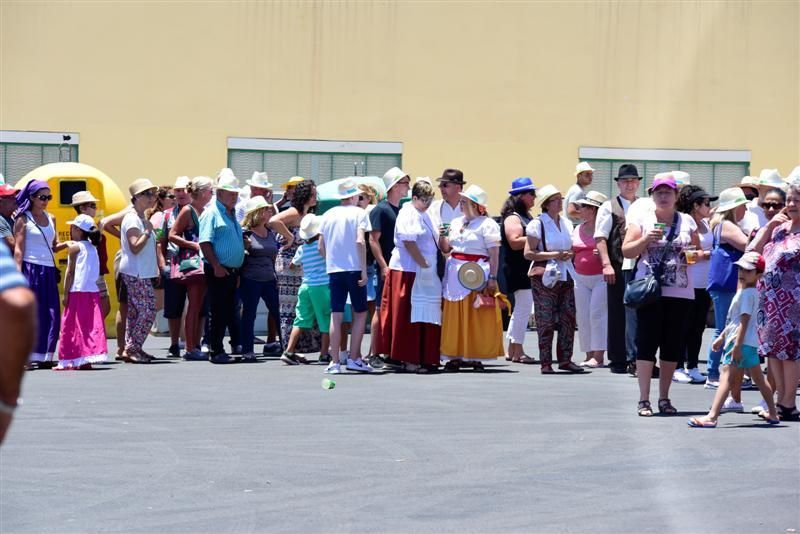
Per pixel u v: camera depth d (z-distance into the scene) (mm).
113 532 7746
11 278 4508
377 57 28781
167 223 19344
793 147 30469
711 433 11602
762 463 10062
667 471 9711
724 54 30156
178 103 27953
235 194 17953
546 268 16766
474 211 17109
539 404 13547
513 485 9164
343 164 28719
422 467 9836
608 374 16844
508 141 29312
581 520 8078
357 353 16844
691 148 30094
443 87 29031
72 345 17031
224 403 13508
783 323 12555
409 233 16578
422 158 29016
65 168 22531
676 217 12703
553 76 29484
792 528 7922
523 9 29297
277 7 28312
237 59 28188
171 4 27891
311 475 9516
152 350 20562
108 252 23062
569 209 20359
